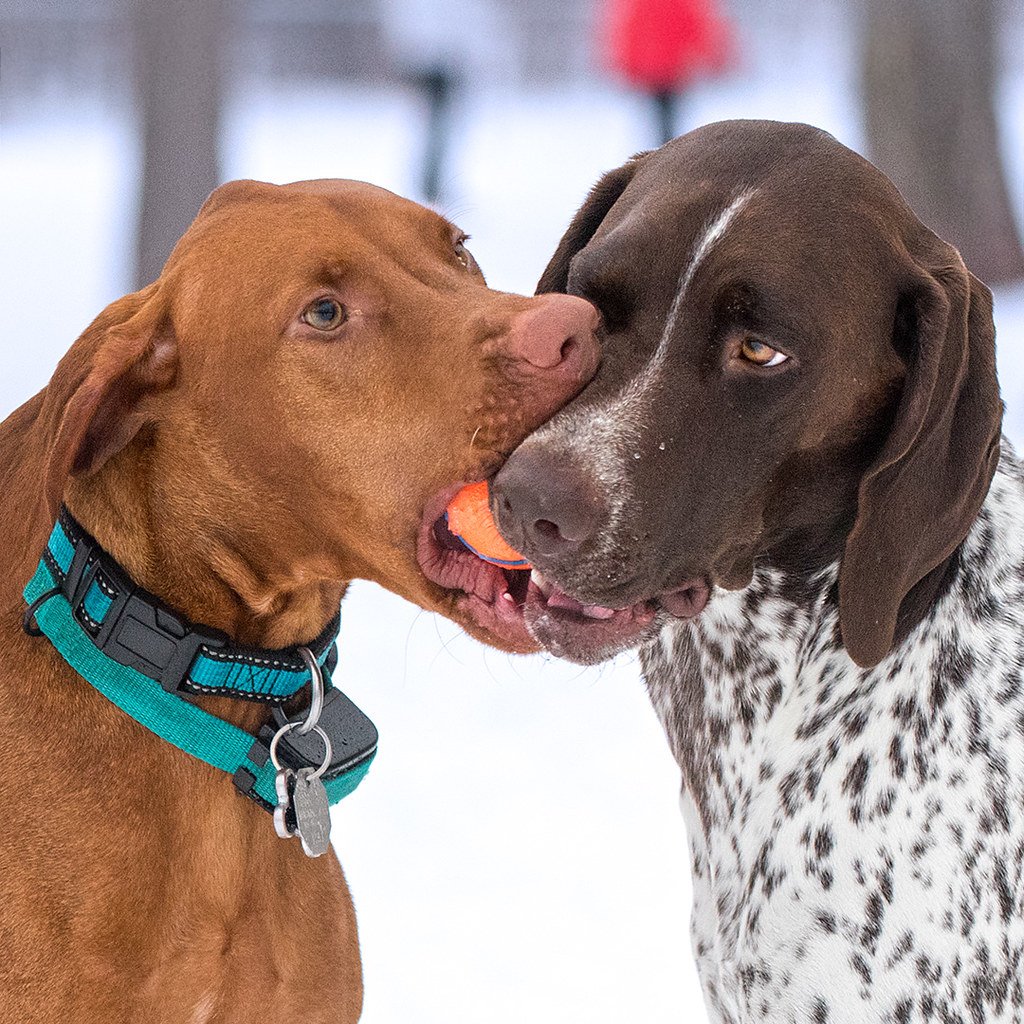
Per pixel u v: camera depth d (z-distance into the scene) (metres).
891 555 6.21
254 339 6.02
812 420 6.13
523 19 40.28
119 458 6.26
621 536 5.80
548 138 33.56
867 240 6.13
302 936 6.54
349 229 6.14
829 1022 6.47
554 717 11.48
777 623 6.76
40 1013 5.97
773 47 42.31
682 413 5.93
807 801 6.64
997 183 21.22
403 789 10.40
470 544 5.97
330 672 6.80
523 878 9.45
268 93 39.94
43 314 20.53
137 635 6.14
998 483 6.93
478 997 8.41
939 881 6.33
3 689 6.25
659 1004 8.36
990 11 21.14
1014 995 6.30
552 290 7.11
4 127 35.91
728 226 5.99
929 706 6.55
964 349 6.18
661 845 9.80
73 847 6.03
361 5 40.59
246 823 6.36
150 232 20.91
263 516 6.21
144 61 20.84
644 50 27.48
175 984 6.23
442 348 5.89
